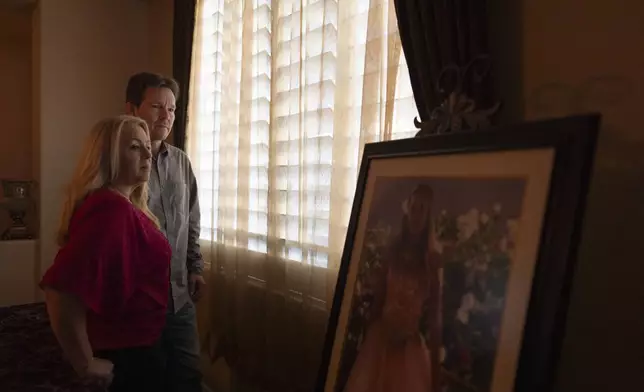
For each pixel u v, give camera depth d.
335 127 1.45
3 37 3.45
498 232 0.73
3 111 3.46
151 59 3.21
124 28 3.16
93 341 1.28
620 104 0.84
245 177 1.97
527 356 0.64
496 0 1.04
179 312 1.81
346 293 1.01
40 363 1.37
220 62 2.26
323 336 1.54
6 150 3.49
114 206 1.21
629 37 0.83
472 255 0.76
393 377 0.86
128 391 1.33
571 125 0.67
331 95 1.50
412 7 1.10
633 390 0.82
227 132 2.12
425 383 0.79
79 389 1.17
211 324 2.23
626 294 0.83
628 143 0.83
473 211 0.78
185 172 1.97
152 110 1.75
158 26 3.09
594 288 0.87
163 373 1.41
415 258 0.87
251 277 1.96
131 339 1.32
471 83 0.98
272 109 1.78
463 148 0.82
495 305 0.71
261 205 1.90
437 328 0.79
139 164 1.30
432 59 1.06
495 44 1.04
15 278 2.90
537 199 0.69
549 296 0.64
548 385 0.62
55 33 2.90
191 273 2.00
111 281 1.19
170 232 1.83
